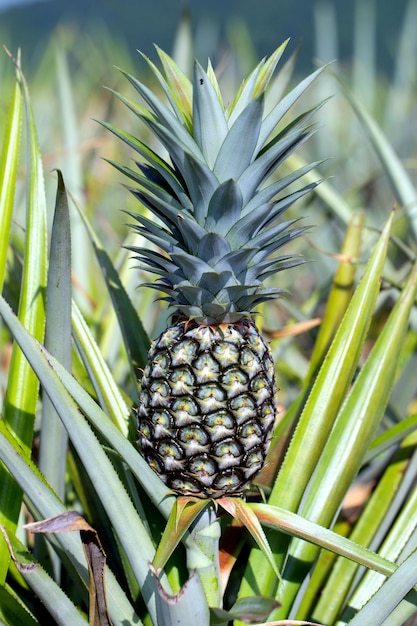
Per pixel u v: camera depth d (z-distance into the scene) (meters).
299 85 1.08
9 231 1.20
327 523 1.17
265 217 1.08
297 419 1.24
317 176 1.68
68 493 1.36
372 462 1.42
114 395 1.18
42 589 1.03
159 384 1.06
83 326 1.19
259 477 1.21
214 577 1.09
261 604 0.99
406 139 2.83
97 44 2.98
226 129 1.07
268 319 1.96
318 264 2.21
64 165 1.92
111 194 2.68
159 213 1.11
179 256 1.05
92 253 2.04
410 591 1.06
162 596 0.99
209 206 1.06
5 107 1.99
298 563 1.17
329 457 1.19
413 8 2.90
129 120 2.74
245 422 1.06
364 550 1.04
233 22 2.63
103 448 1.08
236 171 1.07
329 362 1.19
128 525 1.02
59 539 1.06
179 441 1.05
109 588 1.06
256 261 1.10
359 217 1.40
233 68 2.57
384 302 1.64
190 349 1.06
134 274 1.51
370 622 1.03
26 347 1.00
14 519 1.12
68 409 1.00
